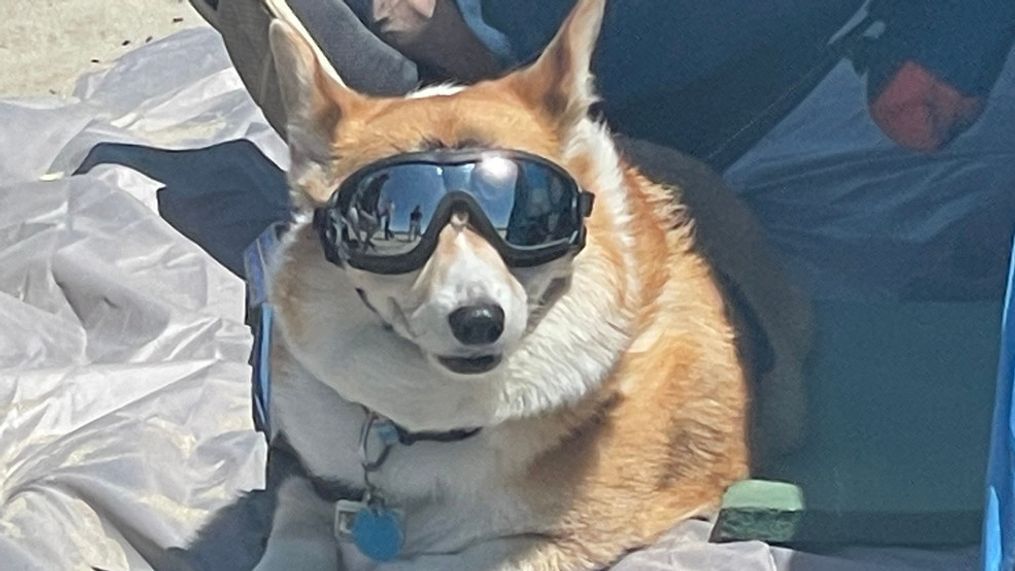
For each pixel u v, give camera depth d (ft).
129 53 8.74
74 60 9.52
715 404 5.82
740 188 6.98
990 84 6.18
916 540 5.78
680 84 6.63
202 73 8.52
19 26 9.95
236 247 7.41
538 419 5.48
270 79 7.13
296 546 5.65
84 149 7.94
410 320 5.24
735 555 5.63
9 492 6.05
